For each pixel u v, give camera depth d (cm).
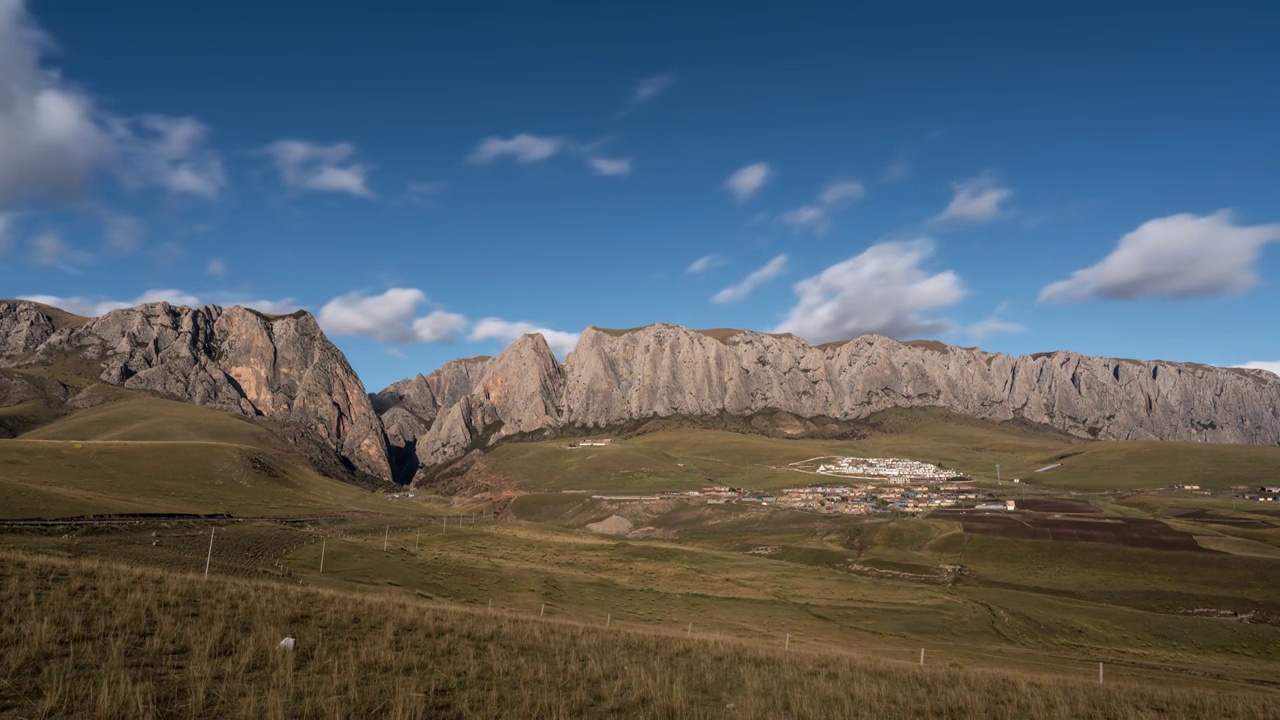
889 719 2203
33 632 1919
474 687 2034
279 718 1575
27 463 16925
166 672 1819
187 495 17125
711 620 7212
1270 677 5750
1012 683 3048
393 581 7725
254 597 2781
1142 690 3216
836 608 8269
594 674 2341
